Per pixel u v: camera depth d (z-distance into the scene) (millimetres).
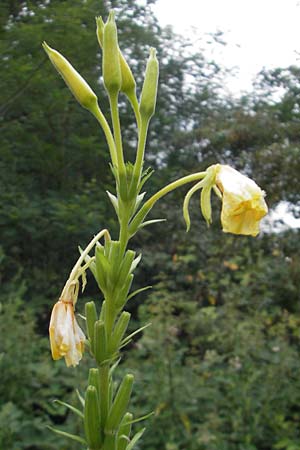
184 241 7551
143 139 1694
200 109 10430
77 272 1657
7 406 4098
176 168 9016
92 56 8719
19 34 8008
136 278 7891
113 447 1632
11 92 8492
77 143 8688
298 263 6508
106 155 8688
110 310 1663
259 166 8086
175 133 9453
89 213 7816
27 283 7723
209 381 4684
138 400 4594
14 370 4516
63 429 4234
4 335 4676
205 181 1701
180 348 5391
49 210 7957
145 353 4879
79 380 4418
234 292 5906
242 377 4621
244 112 8766
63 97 8602
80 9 8266
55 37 8148
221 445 4246
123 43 9734
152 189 8711
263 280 6301
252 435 4363
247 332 4949
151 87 1709
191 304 5457
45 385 4781
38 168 8992
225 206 1637
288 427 4500
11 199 7914
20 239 7953
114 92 1693
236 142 8625
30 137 8789
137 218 1670
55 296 7863
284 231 7719
